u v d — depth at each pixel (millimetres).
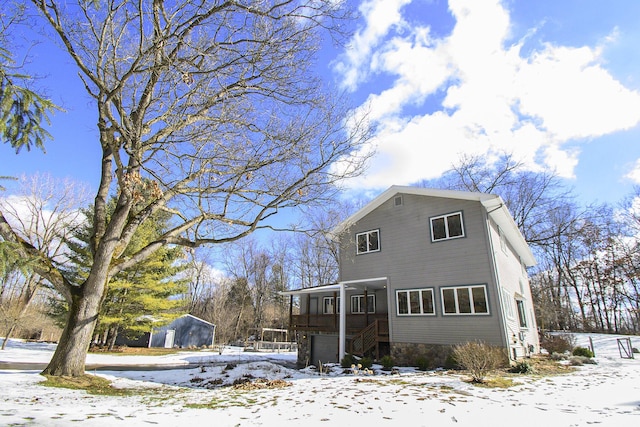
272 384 8555
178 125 8305
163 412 5191
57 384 7039
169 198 9234
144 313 21625
